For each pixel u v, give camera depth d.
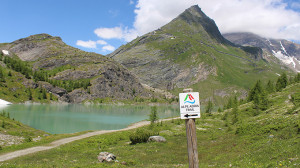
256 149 22.84
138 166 22.59
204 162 23.50
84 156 31.05
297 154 16.47
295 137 21.03
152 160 26.70
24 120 99.44
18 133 54.88
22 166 20.53
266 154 19.36
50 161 27.27
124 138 53.12
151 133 47.03
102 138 49.84
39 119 106.00
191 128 8.27
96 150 35.97
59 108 176.38
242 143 28.16
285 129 24.84
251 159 19.39
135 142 42.81
